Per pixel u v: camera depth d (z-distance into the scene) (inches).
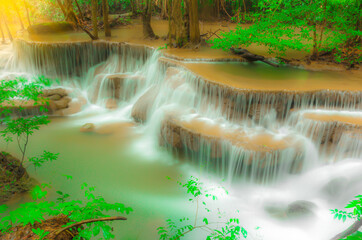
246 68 308.8
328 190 199.3
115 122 332.2
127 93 377.7
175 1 366.9
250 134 228.5
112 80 373.7
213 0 578.9
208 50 374.6
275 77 278.2
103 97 381.7
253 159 207.0
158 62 342.6
